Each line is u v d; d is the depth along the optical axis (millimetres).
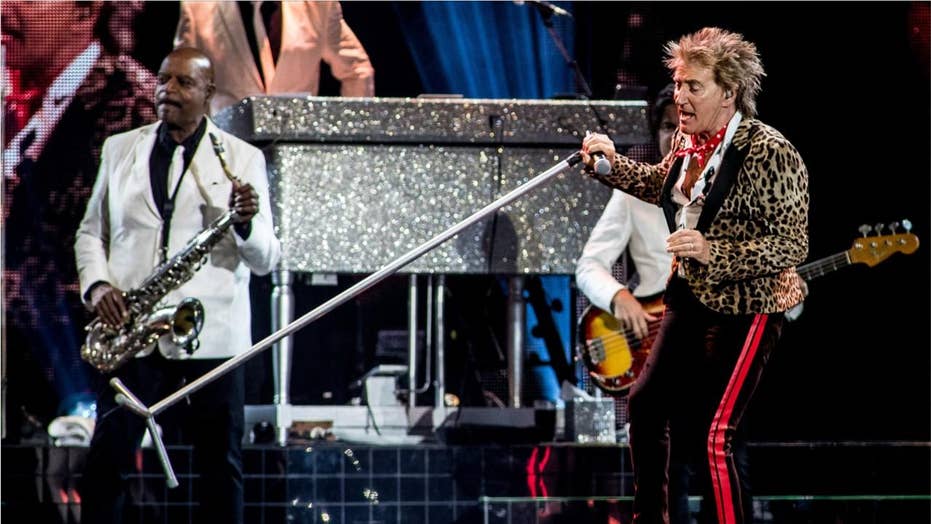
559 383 23875
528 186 14383
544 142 21016
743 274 12805
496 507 17297
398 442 21141
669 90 20203
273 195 20609
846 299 25219
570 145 21203
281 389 20734
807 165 25641
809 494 20234
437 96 21031
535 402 22922
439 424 21266
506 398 23969
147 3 25422
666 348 13484
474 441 21234
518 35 26391
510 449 19562
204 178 17953
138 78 25422
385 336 24109
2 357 23094
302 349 24000
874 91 25656
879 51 25641
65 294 25016
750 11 25828
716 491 13008
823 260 19797
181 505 19078
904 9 25562
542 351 24016
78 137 25250
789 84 25734
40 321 24906
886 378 25219
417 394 23562
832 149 25656
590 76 26266
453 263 20984
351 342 24156
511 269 21062
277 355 20766
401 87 26344
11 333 24797
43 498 19391
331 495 19234
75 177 25188
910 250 19609
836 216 25578
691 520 17375
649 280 19438
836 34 25656
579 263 19562
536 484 19578
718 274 12758
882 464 20328
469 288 24156
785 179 12875
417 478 19422
